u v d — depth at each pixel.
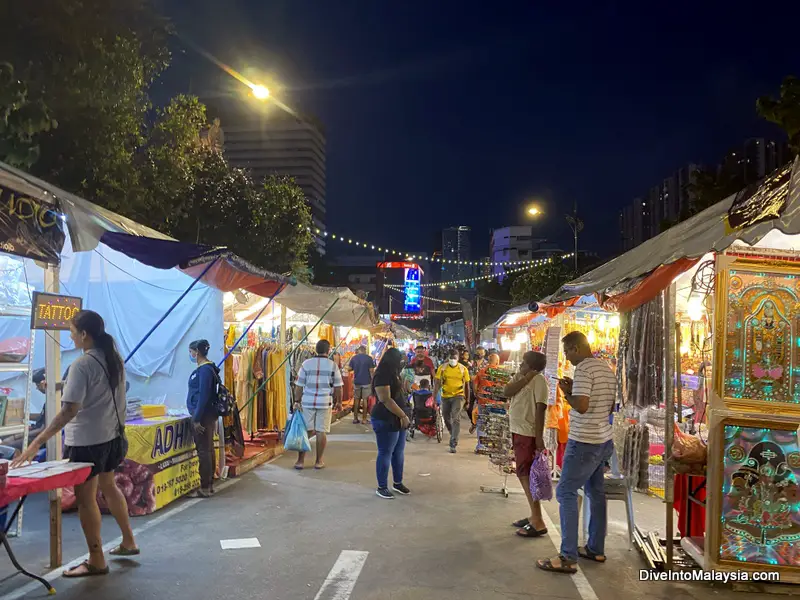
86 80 8.68
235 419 8.77
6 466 4.02
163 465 7.20
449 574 5.21
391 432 7.92
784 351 5.13
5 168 4.84
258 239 21.62
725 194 14.88
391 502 7.62
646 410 5.91
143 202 12.37
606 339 9.61
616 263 6.18
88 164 9.99
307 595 4.70
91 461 4.92
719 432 5.11
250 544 5.86
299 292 10.18
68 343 8.76
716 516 5.08
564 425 9.01
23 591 4.62
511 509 7.43
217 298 9.08
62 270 8.77
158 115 14.95
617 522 7.02
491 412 8.40
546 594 4.83
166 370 8.98
